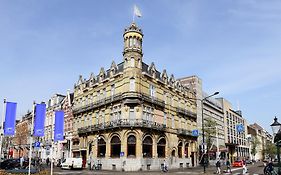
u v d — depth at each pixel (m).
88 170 41.88
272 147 112.62
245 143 108.00
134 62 44.62
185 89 59.22
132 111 43.84
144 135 43.66
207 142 62.38
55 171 36.38
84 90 55.56
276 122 17.47
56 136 27.19
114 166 43.00
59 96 69.00
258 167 53.59
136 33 45.78
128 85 43.81
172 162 49.56
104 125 46.00
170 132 50.38
